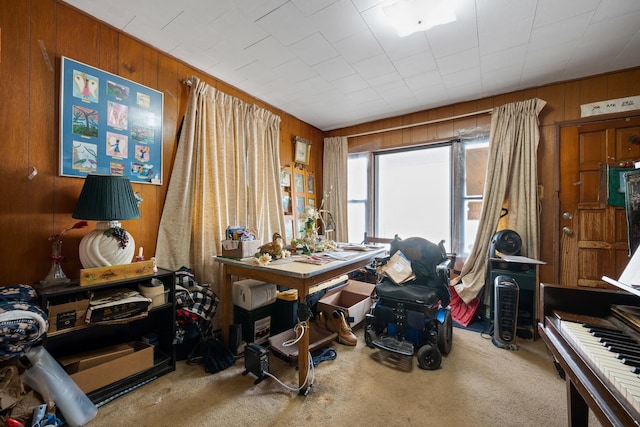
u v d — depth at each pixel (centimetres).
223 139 262
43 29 163
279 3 170
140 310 166
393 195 380
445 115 329
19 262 156
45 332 132
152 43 212
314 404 154
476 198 311
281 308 239
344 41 208
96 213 155
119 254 167
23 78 156
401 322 211
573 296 117
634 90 236
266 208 316
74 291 146
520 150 274
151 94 214
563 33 195
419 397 160
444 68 245
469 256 289
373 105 331
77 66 175
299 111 352
